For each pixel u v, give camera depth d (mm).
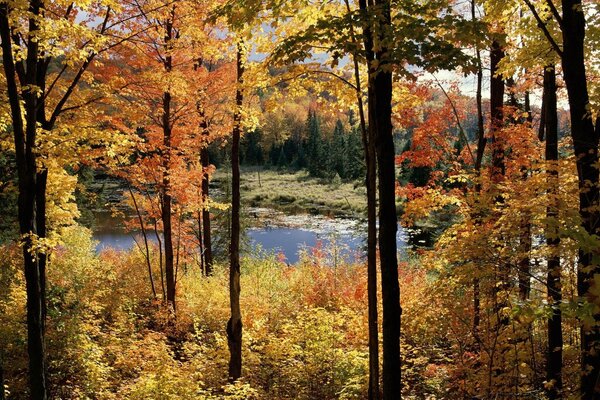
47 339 8859
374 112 6336
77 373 8672
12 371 8609
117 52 10406
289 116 94125
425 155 9109
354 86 7230
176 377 8086
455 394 7746
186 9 10664
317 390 8891
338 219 43312
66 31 7117
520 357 6527
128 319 12320
